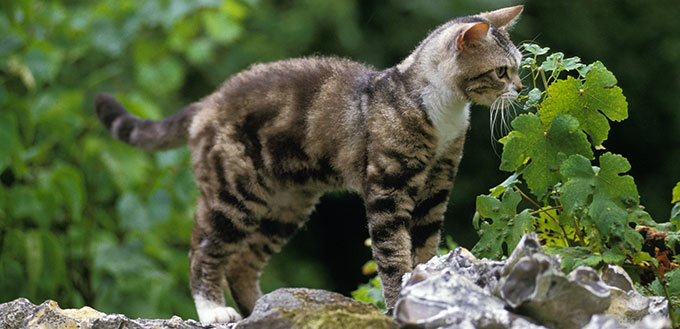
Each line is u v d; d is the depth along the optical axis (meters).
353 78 4.68
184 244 8.22
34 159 6.83
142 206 6.54
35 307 3.42
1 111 6.43
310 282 10.34
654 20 11.05
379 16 10.25
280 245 5.34
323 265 11.27
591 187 3.29
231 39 7.78
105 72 7.95
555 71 3.82
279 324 2.91
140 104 6.78
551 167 3.57
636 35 10.98
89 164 7.02
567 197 3.30
